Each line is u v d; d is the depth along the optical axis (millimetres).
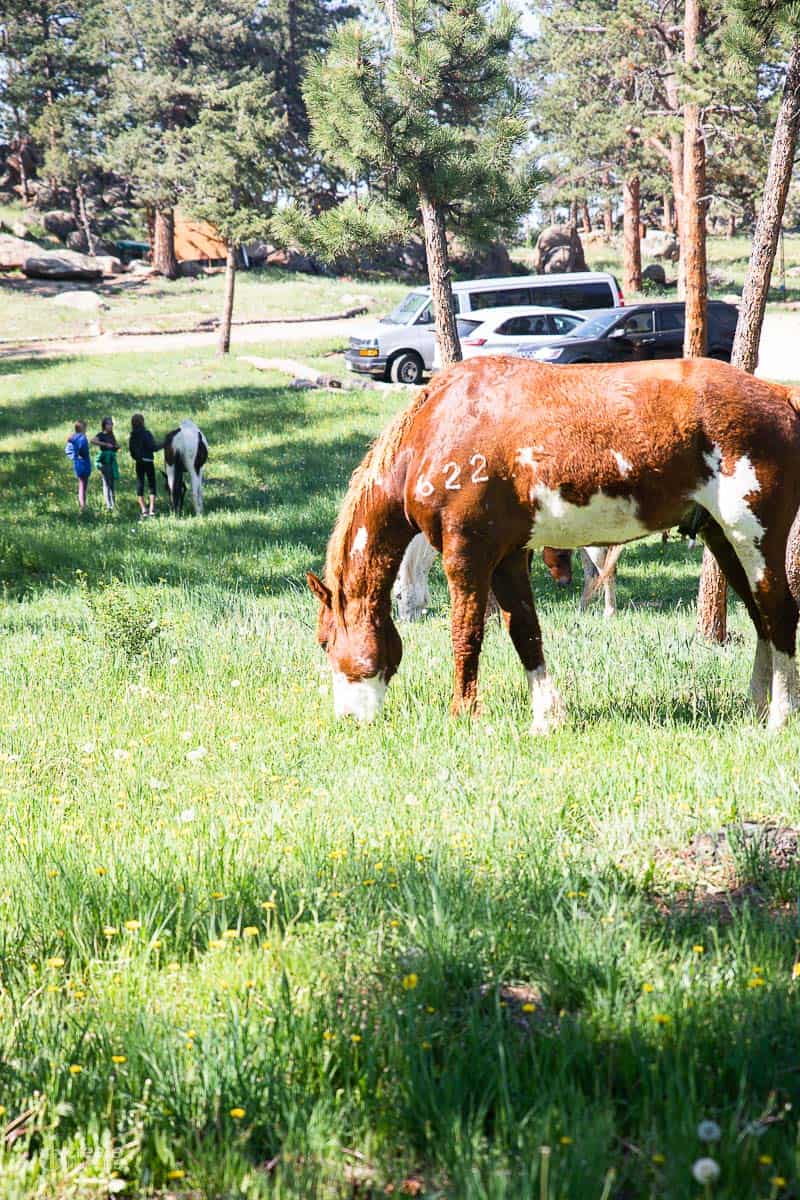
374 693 8047
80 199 63125
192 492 22203
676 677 8938
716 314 28828
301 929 4195
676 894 4422
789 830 4922
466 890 4301
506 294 32625
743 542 7160
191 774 7004
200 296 54625
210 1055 3219
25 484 23875
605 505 7207
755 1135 2676
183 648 10914
